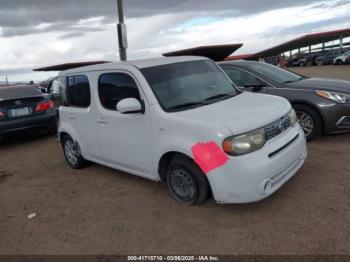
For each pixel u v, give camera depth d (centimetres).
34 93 858
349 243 304
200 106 405
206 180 367
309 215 354
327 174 446
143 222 379
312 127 571
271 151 348
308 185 420
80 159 571
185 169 380
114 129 459
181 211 390
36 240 369
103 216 405
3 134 788
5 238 381
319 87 577
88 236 365
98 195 468
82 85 518
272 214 363
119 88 448
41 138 915
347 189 401
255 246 315
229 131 334
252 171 331
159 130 391
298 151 389
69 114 558
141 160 432
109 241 351
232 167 334
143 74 421
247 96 448
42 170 614
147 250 329
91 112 500
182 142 365
